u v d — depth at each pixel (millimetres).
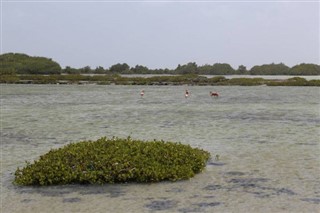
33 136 26562
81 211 11938
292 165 17469
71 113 41094
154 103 53719
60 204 12539
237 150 21031
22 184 14484
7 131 28781
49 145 23250
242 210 11969
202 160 16562
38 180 14477
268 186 14320
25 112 42125
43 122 33875
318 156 19297
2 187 14398
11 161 18828
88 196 13242
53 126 31359
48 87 100062
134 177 14672
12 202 12789
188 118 36312
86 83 122875
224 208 12133
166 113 40812
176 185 14383
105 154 15211
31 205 12500
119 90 87688
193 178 15312
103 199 12945
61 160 14992
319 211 11875
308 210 11953
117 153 15273
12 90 86062
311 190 13828
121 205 12406
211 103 53500
